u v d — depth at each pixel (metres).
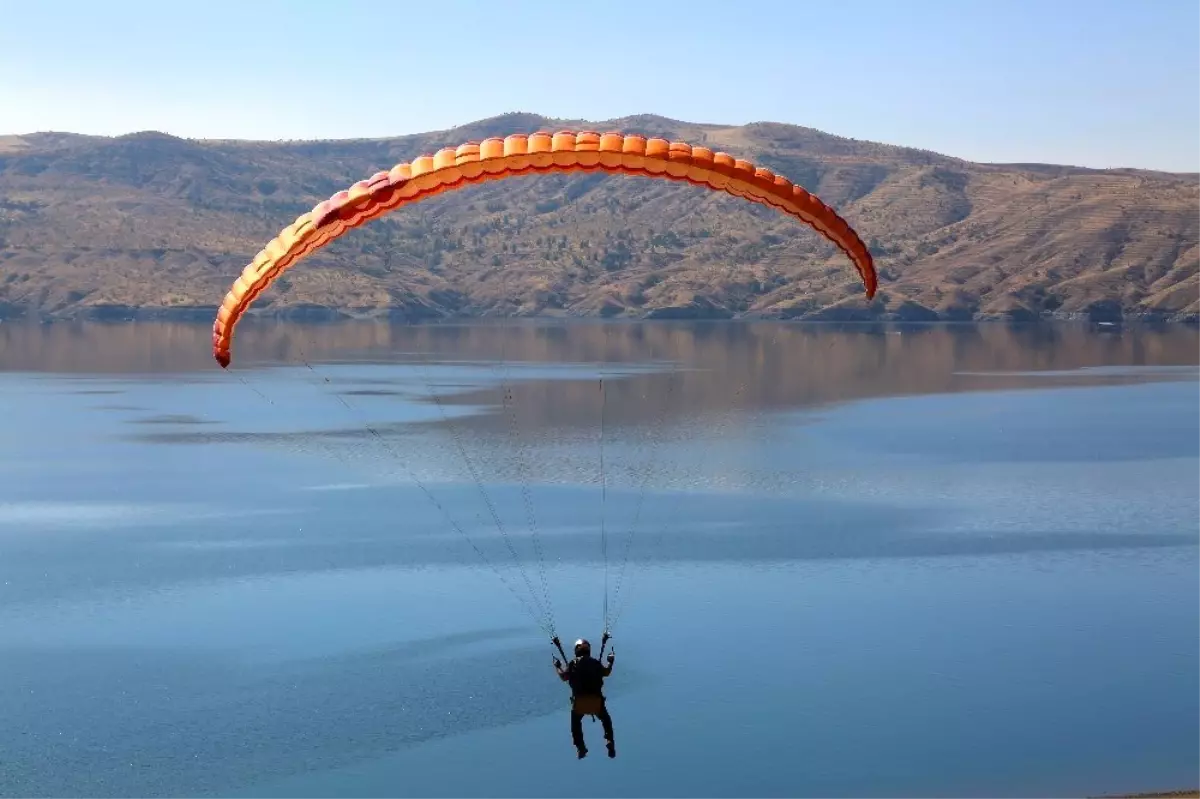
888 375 128.38
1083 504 54.38
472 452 69.38
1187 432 80.12
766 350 169.50
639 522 49.81
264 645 33.59
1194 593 39.66
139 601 37.78
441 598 38.28
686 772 26.39
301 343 176.38
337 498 54.91
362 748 27.30
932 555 44.53
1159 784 25.88
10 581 39.97
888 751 27.41
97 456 67.38
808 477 61.34
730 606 37.72
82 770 26.12
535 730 28.34
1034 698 30.41
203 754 26.92
